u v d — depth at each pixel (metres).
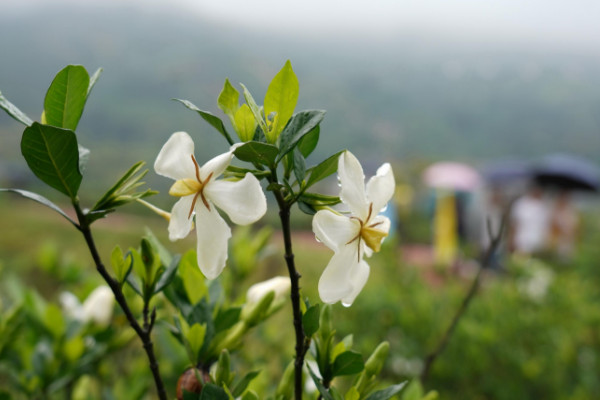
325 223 0.37
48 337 0.61
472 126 39.69
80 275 0.88
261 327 0.89
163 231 4.27
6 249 3.29
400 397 0.69
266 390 0.59
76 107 0.39
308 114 0.38
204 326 0.44
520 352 1.14
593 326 1.29
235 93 0.40
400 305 1.27
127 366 0.83
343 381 0.75
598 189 3.90
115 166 20.69
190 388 0.43
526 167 4.44
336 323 1.19
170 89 39.62
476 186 4.32
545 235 3.04
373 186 0.39
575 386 1.13
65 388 0.68
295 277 0.38
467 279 1.95
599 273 2.43
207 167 0.37
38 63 45.41
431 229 4.64
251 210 0.36
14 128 26.48
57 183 0.36
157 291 0.41
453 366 1.10
